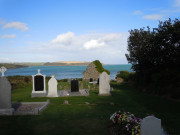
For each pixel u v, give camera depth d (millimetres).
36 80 18734
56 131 7727
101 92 18641
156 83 19562
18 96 18203
